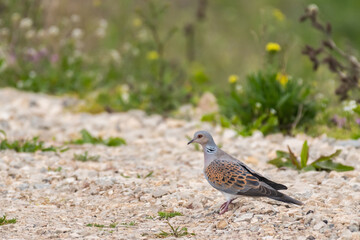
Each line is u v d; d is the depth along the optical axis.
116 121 21.48
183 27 30.47
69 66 27.02
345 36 37.38
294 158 14.37
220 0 36.06
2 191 13.34
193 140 11.66
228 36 33.88
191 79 26.69
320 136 18.20
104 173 14.64
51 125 20.84
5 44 27.23
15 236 10.12
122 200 12.70
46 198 12.98
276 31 23.28
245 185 10.71
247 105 19.81
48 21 30.12
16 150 16.97
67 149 16.95
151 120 21.58
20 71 26.83
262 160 15.98
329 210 10.67
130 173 14.66
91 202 12.66
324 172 13.75
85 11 31.03
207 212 11.45
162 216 11.46
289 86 19.39
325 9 38.28
